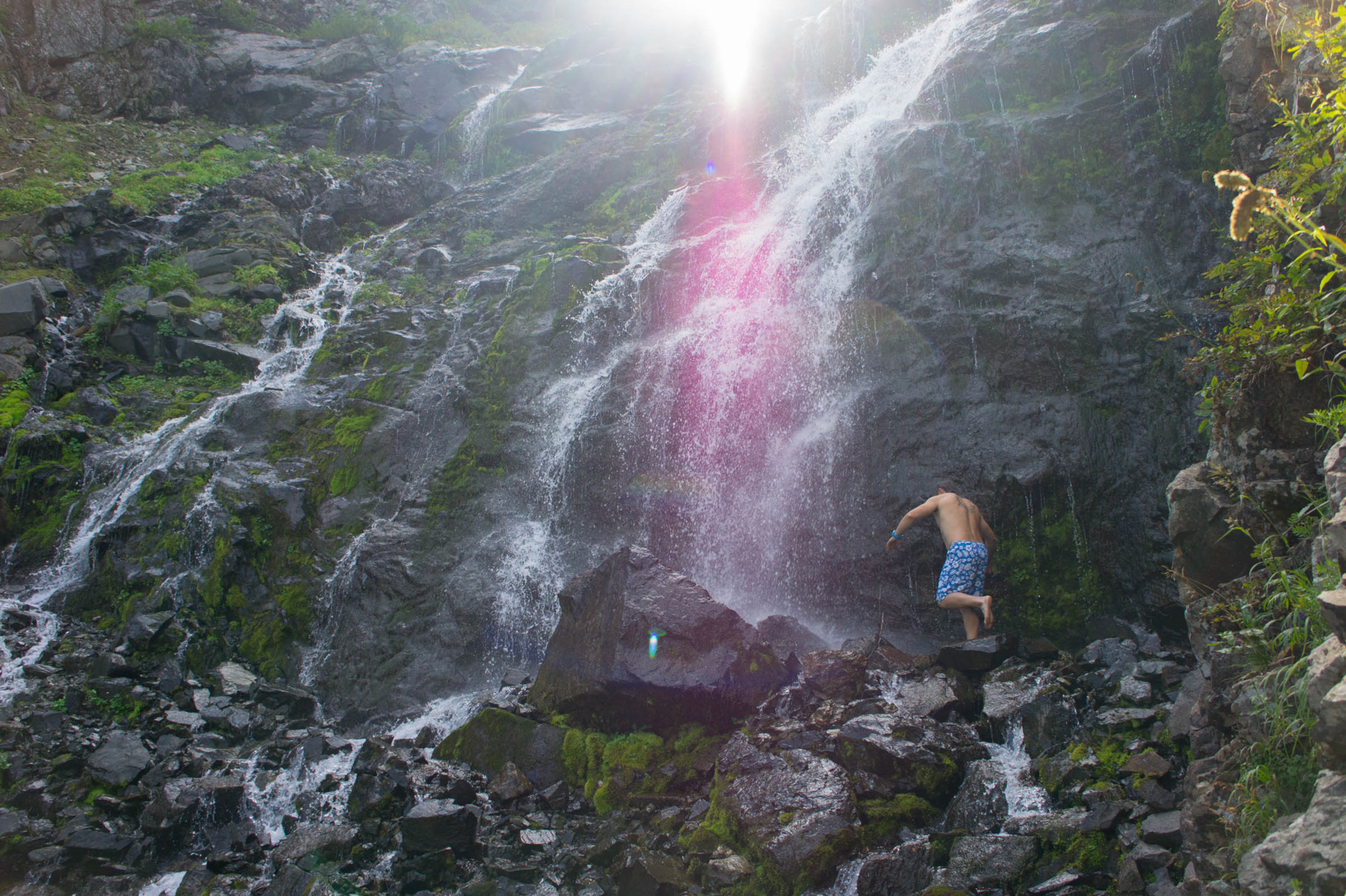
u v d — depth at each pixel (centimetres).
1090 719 520
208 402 1048
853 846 447
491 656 797
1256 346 412
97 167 1582
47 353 1100
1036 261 817
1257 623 361
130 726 680
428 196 1608
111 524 876
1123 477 714
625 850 486
